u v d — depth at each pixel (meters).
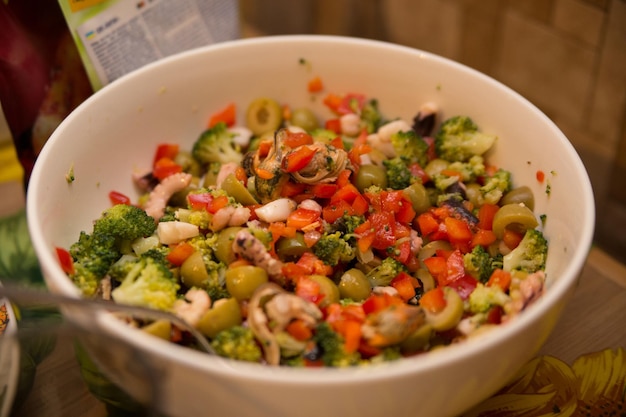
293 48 0.46
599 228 0.58
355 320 0.35
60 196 0.39
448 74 0.45
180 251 0.38
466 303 0.37
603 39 0.52
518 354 0.32
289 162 0.40
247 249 0.37
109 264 0.38
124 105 0.43
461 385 0.31
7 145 0.50
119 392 0.37
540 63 0.57
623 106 0.53
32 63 0.44
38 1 0.42
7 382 0.36
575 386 0.40
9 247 0.47
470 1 0.59
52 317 0.40
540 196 0.42
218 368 0.29
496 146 0.44
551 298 0.32
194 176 0.46
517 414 0.38
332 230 0.40
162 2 0.46
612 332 0.42
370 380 0.29
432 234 0.41
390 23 0.65
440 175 0.44
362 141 0.46
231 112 0.48
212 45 0.46
